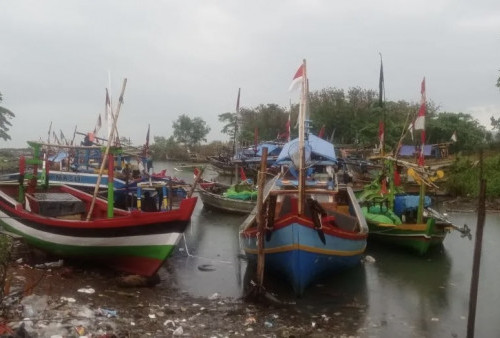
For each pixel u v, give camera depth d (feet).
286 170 61.98
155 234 39.17
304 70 41.01
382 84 64.69
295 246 38.29
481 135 155.94
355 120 168.04
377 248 58.65
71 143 110.22
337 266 43.42
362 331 33.09
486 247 60.85
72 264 44.06
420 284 44.80
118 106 42.73
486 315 37.01
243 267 47.98
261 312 35.65
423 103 54.29
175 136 245.24
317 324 33.83
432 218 55.31
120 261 41.91
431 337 32.60
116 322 31.09
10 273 38.55
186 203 38.37
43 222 42.93
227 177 142.61
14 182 54.65
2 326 25.82
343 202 60.03
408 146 129.90
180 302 36.81
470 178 100.83
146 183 60.59
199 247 56.90
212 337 30.19
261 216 37.83
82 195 50.44
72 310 31.99
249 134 191.72
